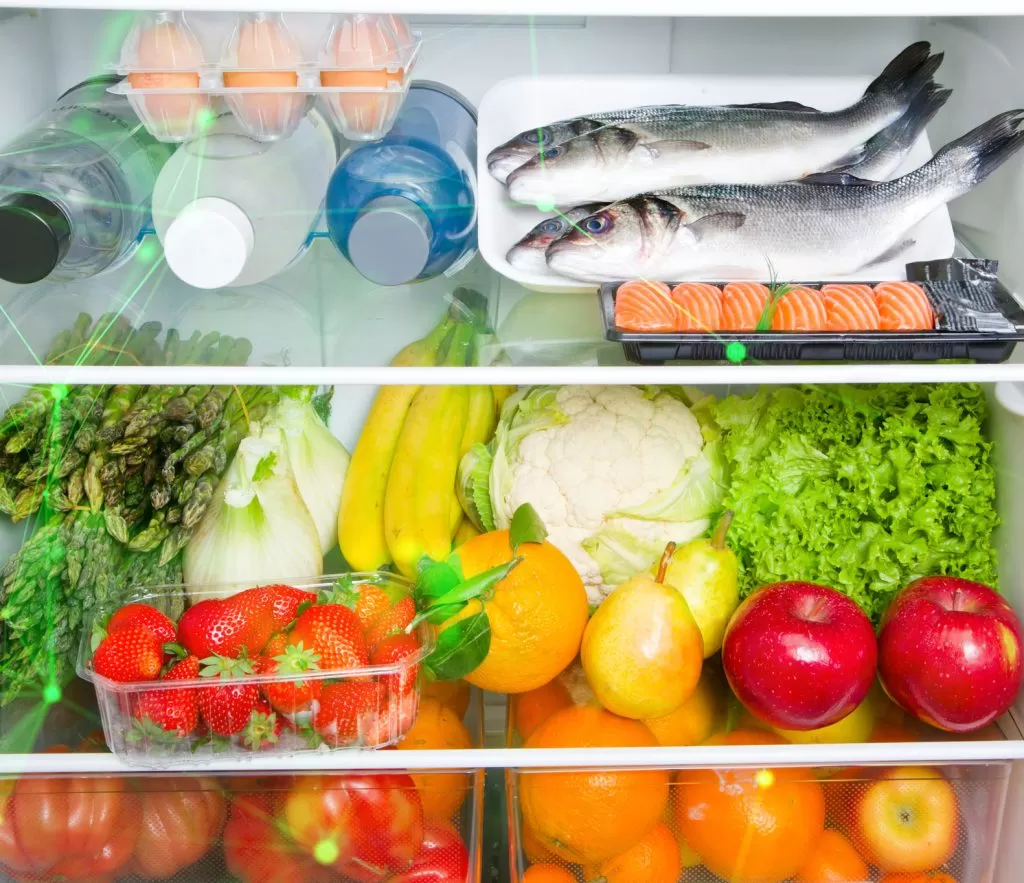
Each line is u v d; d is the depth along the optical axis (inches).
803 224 38.4
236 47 33.7
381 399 48.1
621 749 40.1
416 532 44.5
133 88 34.1
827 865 41.4
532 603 40.0
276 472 44.4
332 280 41.6
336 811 40.4
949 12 31.2
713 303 36.4
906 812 40.9
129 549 42.2
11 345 38.1
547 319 40.0
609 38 45.6
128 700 36.7
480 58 45.9
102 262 37.6
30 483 41.4
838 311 36.2
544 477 44.0
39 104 43.3
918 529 42.1
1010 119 37.6
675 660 39.5
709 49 45.9
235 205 33.4
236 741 37.5
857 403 43.1
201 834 41.0
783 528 43.0
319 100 38.6
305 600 39.8
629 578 44.5
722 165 39.8
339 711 37.2
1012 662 38.4
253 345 38.5
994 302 36.8
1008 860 41.9
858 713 42.8
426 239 34.1
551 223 38.9
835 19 45.1
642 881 41.1
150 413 43.4
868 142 40.3
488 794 48.1
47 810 40.5
